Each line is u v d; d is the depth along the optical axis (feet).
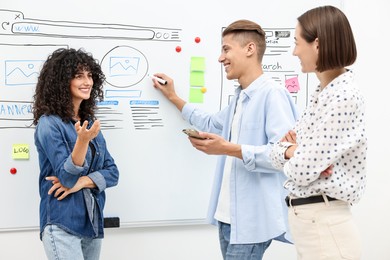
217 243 7.97
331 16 4.58
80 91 5.90
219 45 7.66
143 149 7.39
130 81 7.28
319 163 4.47
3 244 7.05
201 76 7.60
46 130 5.53
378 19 8.52
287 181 5.07
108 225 7.23
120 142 7.29
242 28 6.15
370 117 8.59
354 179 4.63
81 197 5.73
